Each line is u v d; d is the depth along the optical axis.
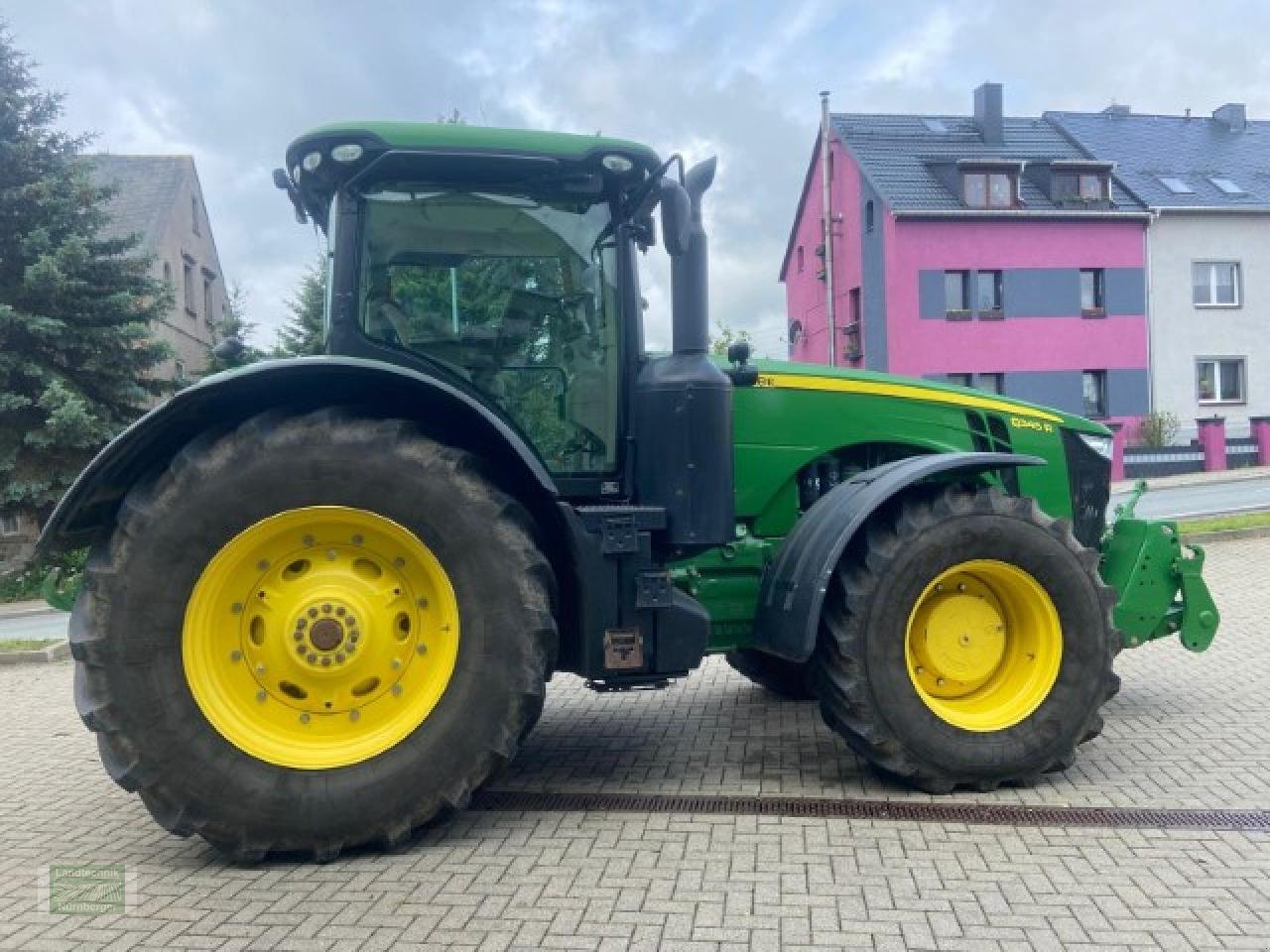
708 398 3.95
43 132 16.95
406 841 3.62
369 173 3.94
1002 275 27.91
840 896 3.13
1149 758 4.46
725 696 6.05
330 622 3.58
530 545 3.65
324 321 4.39
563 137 3.96
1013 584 4.18
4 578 16.94
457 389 3.93
